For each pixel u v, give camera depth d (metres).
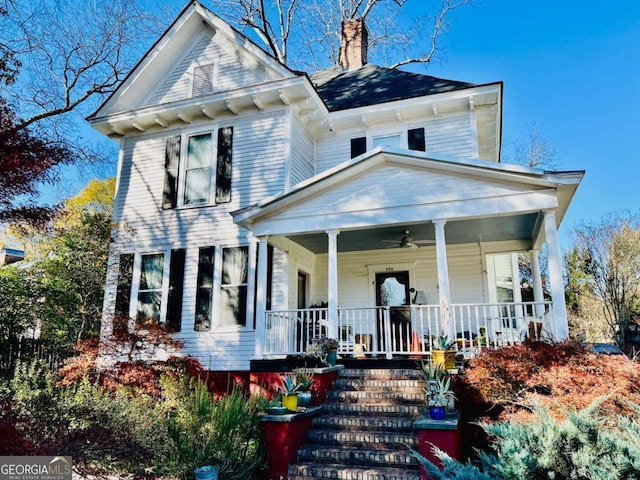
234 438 5.64
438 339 6.96
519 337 7.59
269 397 8.08
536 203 7.54
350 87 13.40
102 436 4.77
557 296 7.10
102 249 13.55
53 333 13.55
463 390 6.31
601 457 2.79
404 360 7.64
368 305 11.37
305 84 10.58
